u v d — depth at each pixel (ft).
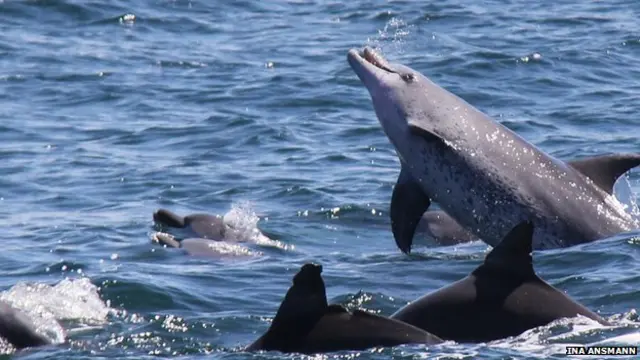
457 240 129.08
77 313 96.32
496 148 121.39
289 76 215.10
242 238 128.88
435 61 221.05
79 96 206.59
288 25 260.62
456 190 121.08
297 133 181.57
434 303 84.33
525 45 232.94
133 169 162.50
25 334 87.35
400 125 122.21
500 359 77.61
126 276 108.06
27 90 209.97
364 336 80.07
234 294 105.09
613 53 227.20
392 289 105.40
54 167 164.25
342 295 102.89
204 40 249.14
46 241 128.16
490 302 83.66
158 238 126.31
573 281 102.73
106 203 147.43
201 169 162.40
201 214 132.87
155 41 247.91
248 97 203.72
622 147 169.37
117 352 86.17
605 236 119.03
